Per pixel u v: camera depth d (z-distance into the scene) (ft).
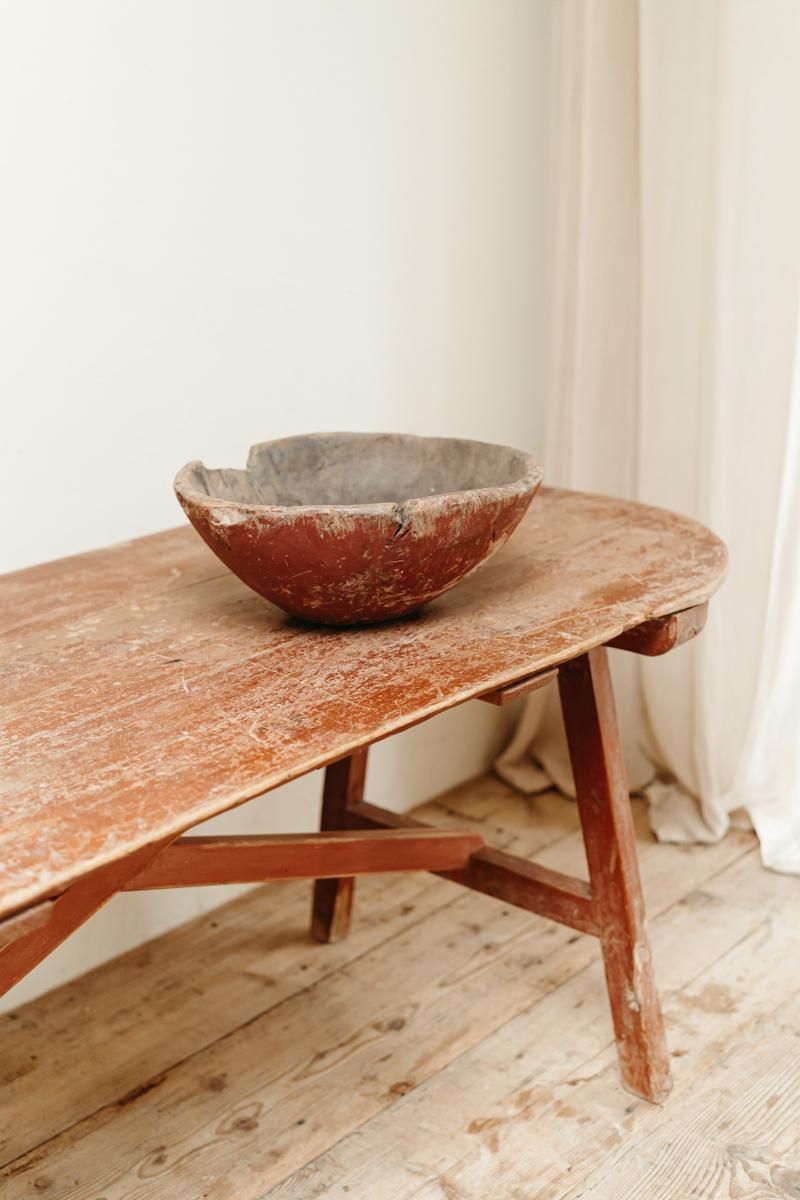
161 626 5.25
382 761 8.87
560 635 4.93
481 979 7.13
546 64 8.61
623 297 8.58
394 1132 5.92
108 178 6.50
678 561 5.77
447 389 8.63
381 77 7.61
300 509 4.60
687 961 7.20
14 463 6.51
